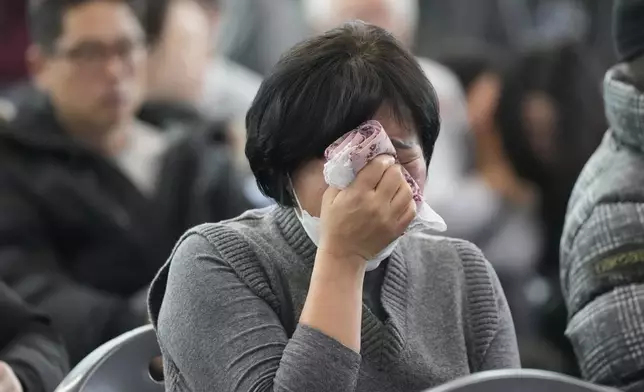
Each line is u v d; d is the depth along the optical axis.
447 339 3.45
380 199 3.03
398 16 9.41
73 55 6.37
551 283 6.49
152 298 3.50
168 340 3.30
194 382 3.22
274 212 3.46
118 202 6.37
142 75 6.71
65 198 6.21
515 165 6.89
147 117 7.24
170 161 6.57
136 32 6.56
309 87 3.08
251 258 3.32
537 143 6.84
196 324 3.23
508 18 12.07
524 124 6.87
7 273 5.88
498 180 6.93
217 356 3.17
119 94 6.46
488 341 3.54
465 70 8.41
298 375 2.97
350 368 3.01
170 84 7.59
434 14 11.78
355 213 3.03
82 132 6.50
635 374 3.46
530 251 6.68
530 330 6.17
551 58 6.93
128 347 3.68
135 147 6.72
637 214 3.60
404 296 3.43
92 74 6.39
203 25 7.95
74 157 6.33
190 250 3.35
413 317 3.42
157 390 3.71
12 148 6.23
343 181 3.04
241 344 3.16
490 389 2.59
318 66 3.09
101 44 6.38
